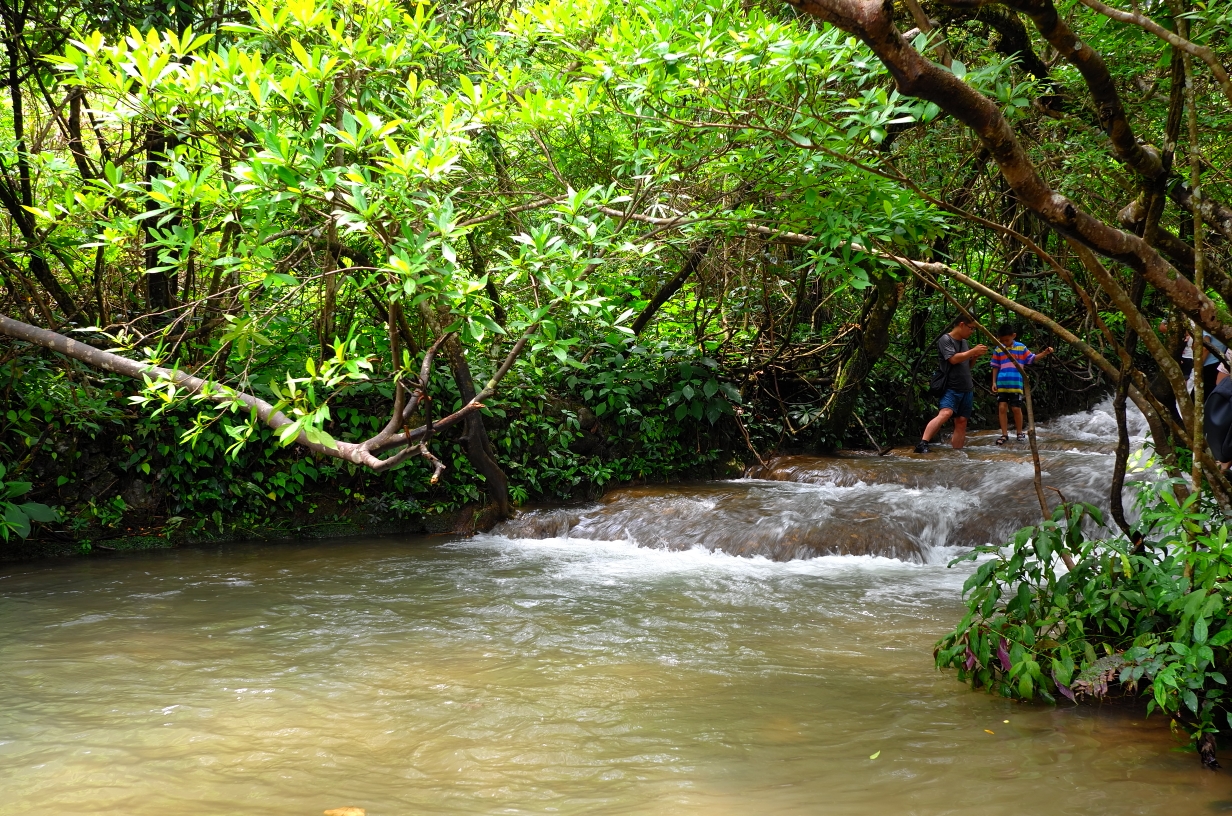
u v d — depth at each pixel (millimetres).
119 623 5965
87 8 8062
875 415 13289
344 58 5797
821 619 6086
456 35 8195
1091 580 4344
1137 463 4695
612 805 3289
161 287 9516
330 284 7906
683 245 7293
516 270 5285
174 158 5543
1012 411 15469
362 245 7465
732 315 12469
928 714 4211
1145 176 3535
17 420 8117
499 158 7766
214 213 5332
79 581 7238
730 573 7625
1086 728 3998
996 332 12562
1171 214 7203
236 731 4051
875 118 4852
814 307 13039
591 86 6043
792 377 12758
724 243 10000
